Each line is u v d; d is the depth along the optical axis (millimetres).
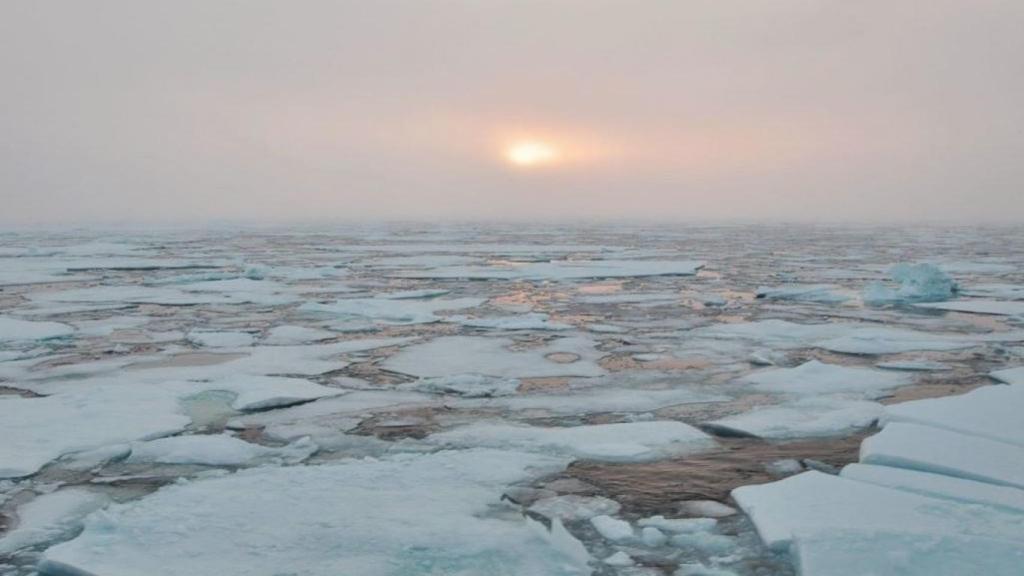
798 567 3539
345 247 38844
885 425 5930
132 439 5867
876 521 4000
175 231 64750
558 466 5215
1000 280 20156
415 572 3641
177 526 4125
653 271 22266
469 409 6898
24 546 4082
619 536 4086
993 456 5004
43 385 7801
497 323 11828
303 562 3729
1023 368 8086
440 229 71688
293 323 12250
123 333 11250
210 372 8391
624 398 7234
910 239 48562
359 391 7590
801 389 7461
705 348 9891
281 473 5020
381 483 4840
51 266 24594
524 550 3871
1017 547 3436
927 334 10961
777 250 35688
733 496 4590
